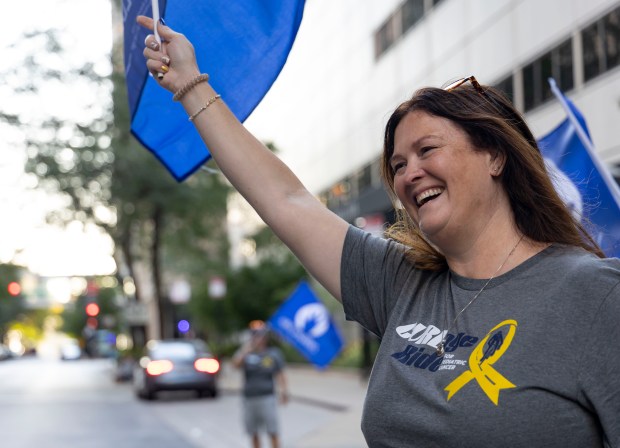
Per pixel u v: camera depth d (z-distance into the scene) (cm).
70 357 9238
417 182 217
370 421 208
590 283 188
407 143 219
